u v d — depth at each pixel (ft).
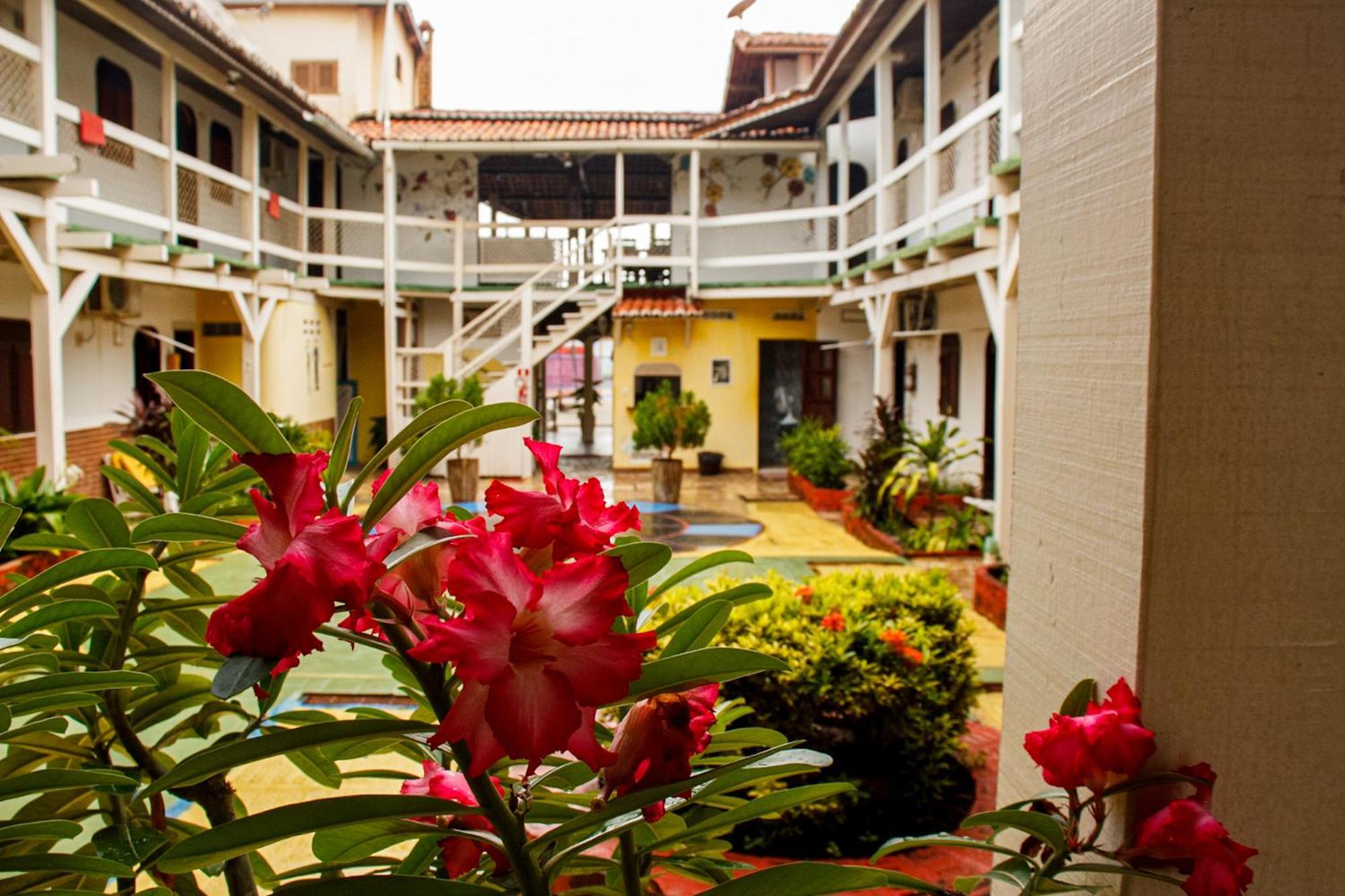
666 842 3.59
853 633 13.26
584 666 2.61
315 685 18.75
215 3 48.37
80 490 34.96
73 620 4.32
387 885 2.86
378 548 2.90
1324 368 3.81
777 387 56.80
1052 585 4.69
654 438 43.80
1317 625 3.83
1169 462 3.78
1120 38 4.08
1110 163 4.15
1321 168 3.78
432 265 50.31
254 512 4.49
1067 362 4.53
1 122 25.04
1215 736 3.81
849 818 13.00
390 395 48.19
